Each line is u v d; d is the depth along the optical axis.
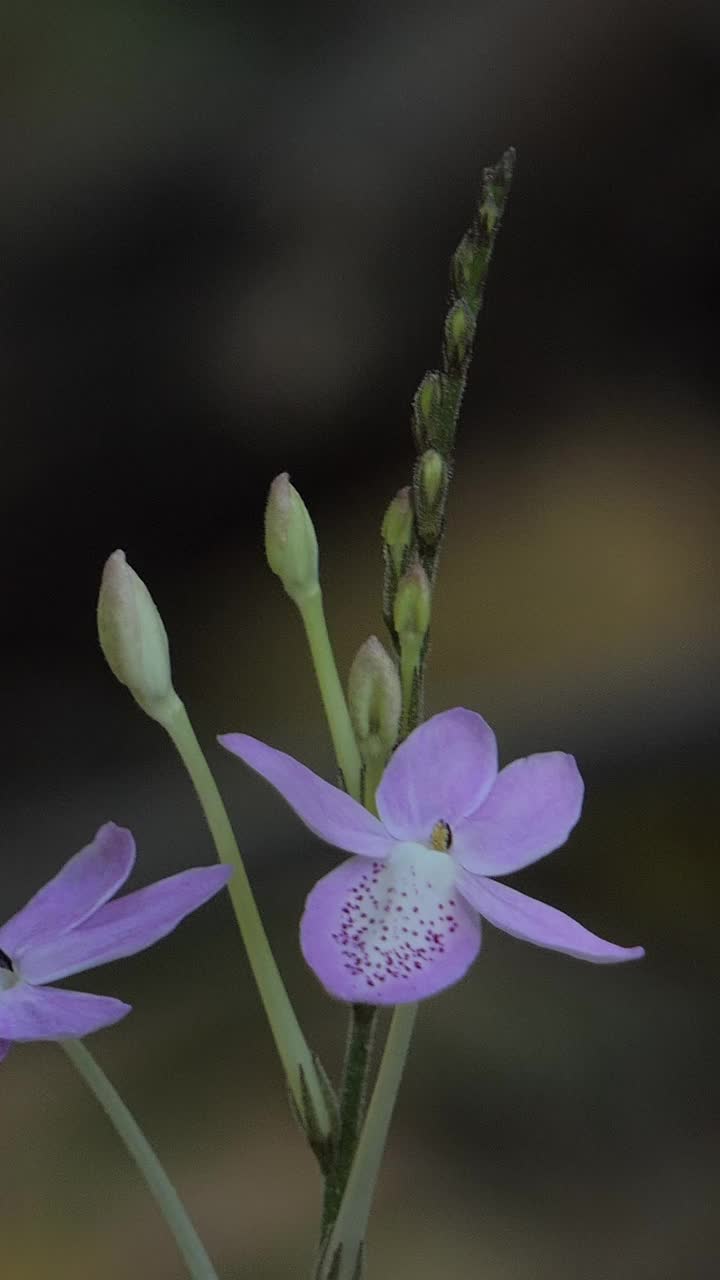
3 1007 0.30
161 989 0.48
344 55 0.53
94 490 0.56
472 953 0.29
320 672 0.31
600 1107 0.45
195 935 0.50
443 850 0.30
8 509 0.55
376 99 0.54
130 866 0.31
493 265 0.56
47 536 0.56
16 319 0.54
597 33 0.53
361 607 0.57
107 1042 0.47
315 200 0.55
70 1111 0.45
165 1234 0.42
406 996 0.29
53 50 0.52
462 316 0.31
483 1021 0.47
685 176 0.55
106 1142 0.44
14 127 0.52
